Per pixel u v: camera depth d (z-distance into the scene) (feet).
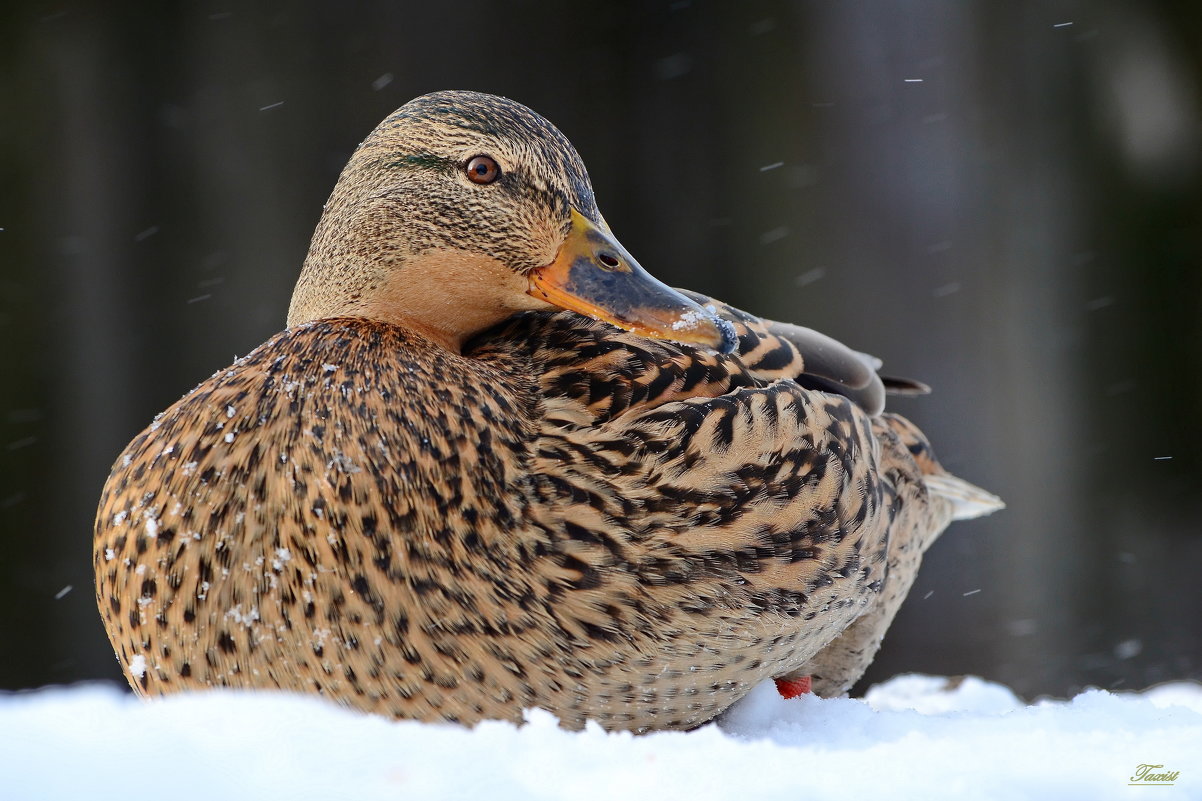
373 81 51.55
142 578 15.03
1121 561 46.55
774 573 16.78
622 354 17.12
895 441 22.07
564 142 18.29
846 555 18.07
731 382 18.19
